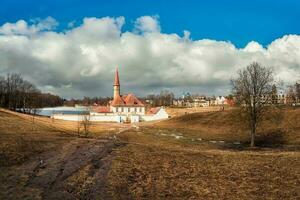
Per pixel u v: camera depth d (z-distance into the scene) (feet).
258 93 259.60
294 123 306.96
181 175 107.76
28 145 151.53
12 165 117.70
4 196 86.22
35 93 631.56
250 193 90.84
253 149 234.58
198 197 88.07
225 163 123.44
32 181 99.76
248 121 277.23
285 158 131.85
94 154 136.98
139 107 574.56
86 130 277.03
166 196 88.69
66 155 135.13
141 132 327.67
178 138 293.64
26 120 302.86
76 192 90.27
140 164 120.37
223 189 94.27
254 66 263.70
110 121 507.30
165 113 548.72
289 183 98.37
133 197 87.40
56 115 506.89
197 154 142.20
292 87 492.54
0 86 572.51
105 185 96.17
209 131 343.46
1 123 230.48
